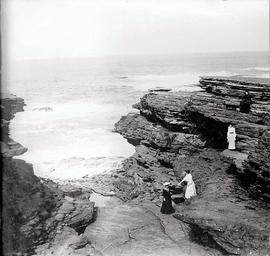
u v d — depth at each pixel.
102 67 158.38
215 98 17.34
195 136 18.17
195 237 10.26
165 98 20.22
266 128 14.80
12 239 8.18
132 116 23.23
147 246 9.77
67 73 125.69
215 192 12.84
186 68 134.75
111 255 9.16
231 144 15.89
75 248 9.28
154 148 19.09
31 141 30.50
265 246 8.81
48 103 57.97
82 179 18.36
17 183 9.55
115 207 13.30
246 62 153.25
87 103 57.25
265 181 11.69
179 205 13.22
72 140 30.16
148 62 195.25
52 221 10.13
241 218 10.18
